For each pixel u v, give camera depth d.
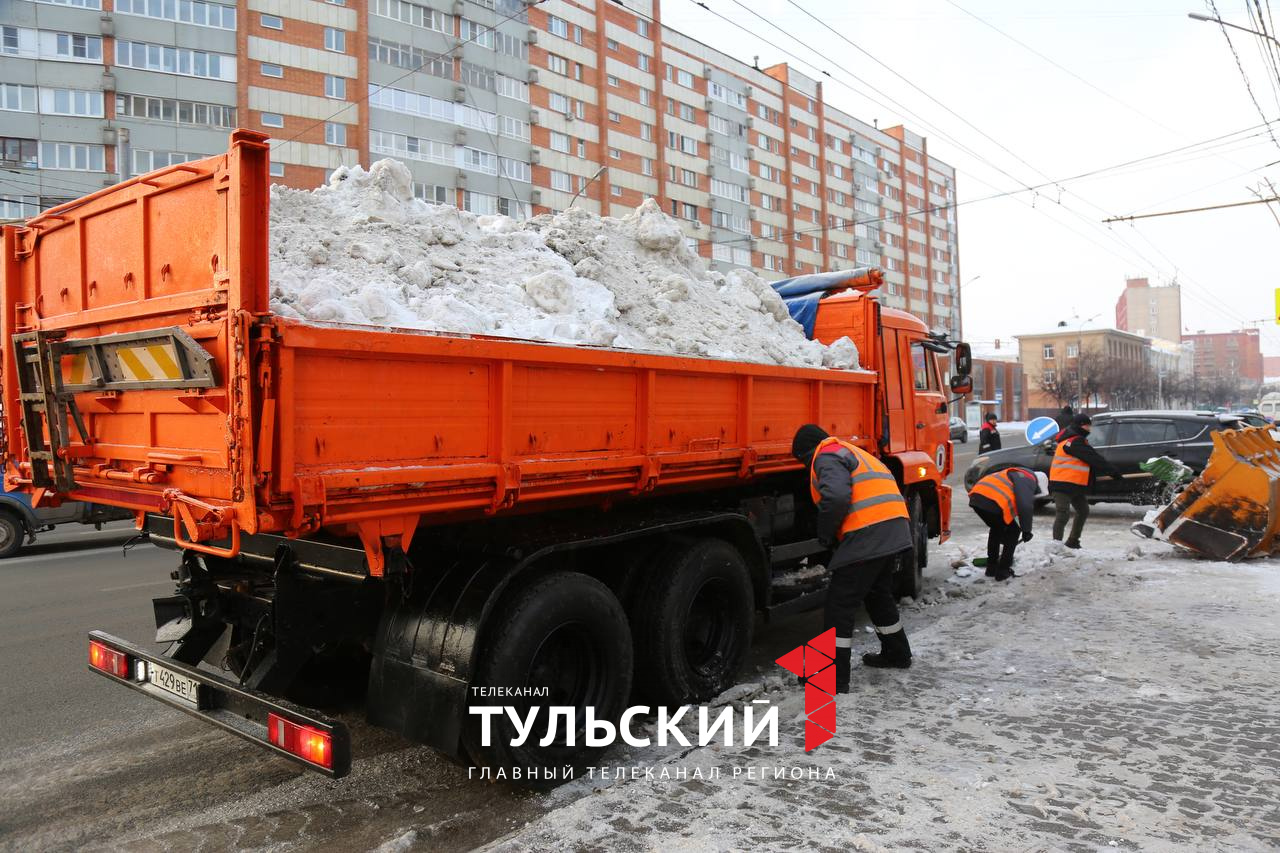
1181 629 5.79
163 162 33.19
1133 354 108.12
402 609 3.42
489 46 42.09
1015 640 5.54
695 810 3.07
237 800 3.52
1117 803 3.12
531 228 5.91
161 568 9.48
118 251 3.43
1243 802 3.12
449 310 3.81
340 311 3.23
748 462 4.85
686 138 54.38
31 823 3.33
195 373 2.75
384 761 3.89
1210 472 8.85
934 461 7.96
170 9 33.09
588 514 4.15
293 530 2.59
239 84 34.34
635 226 6.29
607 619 3.72
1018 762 3.52
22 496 10.27
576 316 4.69
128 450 3.28
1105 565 8.19
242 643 3.71
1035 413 83.69
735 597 4.72
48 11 31.27
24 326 4.10
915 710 4.20
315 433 2.64
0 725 4.43
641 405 4.04
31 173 31.31
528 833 2.89
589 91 47.72
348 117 37.12
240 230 2.61
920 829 2.91
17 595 7.92
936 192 82.81
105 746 4.14
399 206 4.87
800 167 64.00
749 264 59.31
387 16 38.09
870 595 4.88
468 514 3.39
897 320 7.36
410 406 2.95
